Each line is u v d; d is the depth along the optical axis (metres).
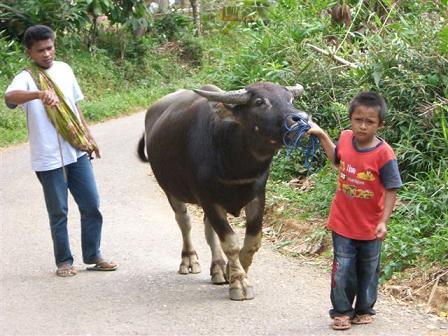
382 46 9.31
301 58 10.80
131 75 23.02
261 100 5.59
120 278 6.84
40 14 20.70
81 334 5.46
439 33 8.77
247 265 6.43
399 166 8.35
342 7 11.45
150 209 9.50
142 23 23.38
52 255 7.62
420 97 8.62
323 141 5.46
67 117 6.82
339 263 5.34
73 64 21.33
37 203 9.95
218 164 6.02
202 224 8.81
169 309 5.95
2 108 16.81
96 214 7.02
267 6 13.59
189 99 6.66
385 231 5.16
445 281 6.16
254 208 6.25
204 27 27.59
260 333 5.37
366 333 5.32
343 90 9.88
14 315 5.91
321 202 8.26
